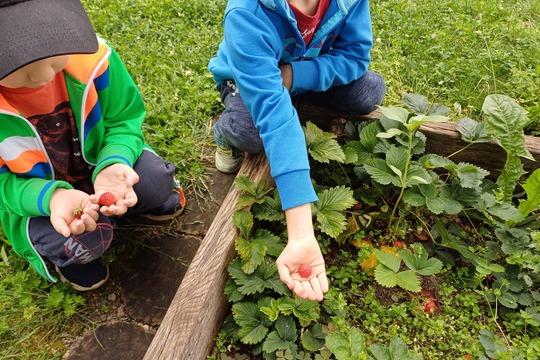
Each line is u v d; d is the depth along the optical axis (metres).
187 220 2.09
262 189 1.84
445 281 1.90
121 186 1.64
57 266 1.73
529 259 1.79
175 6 3.15
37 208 1.53
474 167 1.96
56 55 1.25
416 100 2.23
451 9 3.34
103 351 1.69
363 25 1.92
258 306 1.65
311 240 1.45
